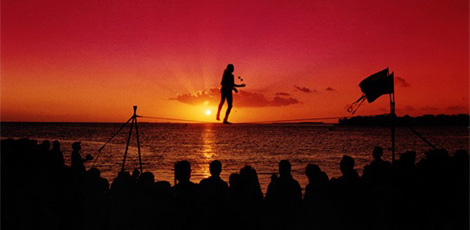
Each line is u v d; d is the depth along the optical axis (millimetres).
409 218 5594
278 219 5652
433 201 5594
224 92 7102
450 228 5484
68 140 62031
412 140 70625
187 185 5578
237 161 32844
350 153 40500
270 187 5867
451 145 53250
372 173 6367
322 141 68438
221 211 5602
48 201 5270
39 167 5207
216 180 5801
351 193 5602
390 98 7996
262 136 95312
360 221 5555
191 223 5469
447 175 5598
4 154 4867
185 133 118312
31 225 4996
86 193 5867
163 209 5422
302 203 5676
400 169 6133
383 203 5559
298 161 32125
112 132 108000
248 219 5625
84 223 5742
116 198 5777
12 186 4848
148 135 96688
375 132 129250
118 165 28094
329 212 5508
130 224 5418
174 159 33500
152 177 5785
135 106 8383
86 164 28391
